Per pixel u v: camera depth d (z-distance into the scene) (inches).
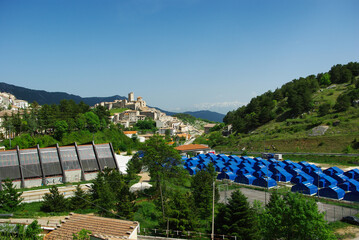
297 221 1064.2
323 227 1043.3
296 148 4367.6
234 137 5989.2
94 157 2699.3
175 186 2187.5
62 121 4298.7
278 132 5290.4
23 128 4097.0
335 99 6018.7
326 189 2066.9
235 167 3174.2
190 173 3169.3
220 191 2222.0
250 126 6579.7
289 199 1151.0
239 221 1197.1
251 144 5118.1
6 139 3782.0
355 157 3523.6
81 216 1176.8
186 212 1330.0
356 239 1301.7
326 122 4803.2
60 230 1070.4
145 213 1628.9
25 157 2411.4
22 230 1046.4
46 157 2488.9
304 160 3843.5
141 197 1963.6
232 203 1250.6
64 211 1571.1
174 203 1432.1
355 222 1494.8
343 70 7603.4
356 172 2674.7
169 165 1983.3
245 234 1168.2
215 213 1508.4
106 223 1088.8
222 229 1232.2
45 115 4296.3
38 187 2191.2
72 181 2434.8
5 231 1043.9
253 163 3506.4
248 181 2549.2
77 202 1621.6
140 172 2982.3
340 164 3486.7
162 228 1336.1
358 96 5398.6
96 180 1737.2
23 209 1544.0
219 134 6692.9
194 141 6993.1
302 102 5984.3
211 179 1726.1
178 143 6732.3
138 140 5777.6
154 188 2036.2
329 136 4335.6
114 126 5753.0
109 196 1589.6
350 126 4424.2
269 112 6392.7
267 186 2215.8
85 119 4832.7
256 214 1284.4
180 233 1307.8
